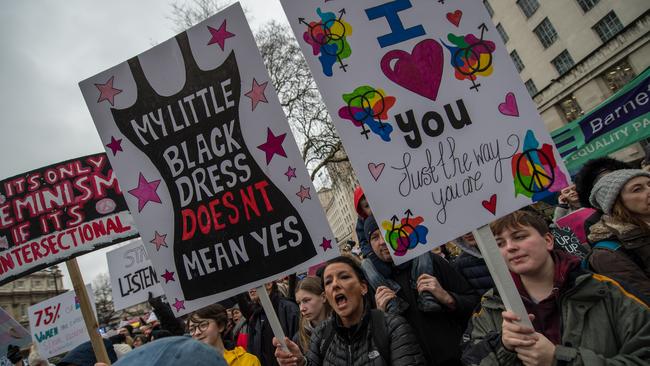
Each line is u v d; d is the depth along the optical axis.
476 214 1.62
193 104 2.14
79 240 2.94
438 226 1.63
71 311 5.29
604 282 1.36
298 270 1.92
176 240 2.10
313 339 2.15
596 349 1.28
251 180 2.03
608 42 16.52
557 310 1.46
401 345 1.72
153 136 2.18
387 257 2.32
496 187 1.63
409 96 1.75
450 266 2.27
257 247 2.00
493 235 1.57
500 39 1.76
